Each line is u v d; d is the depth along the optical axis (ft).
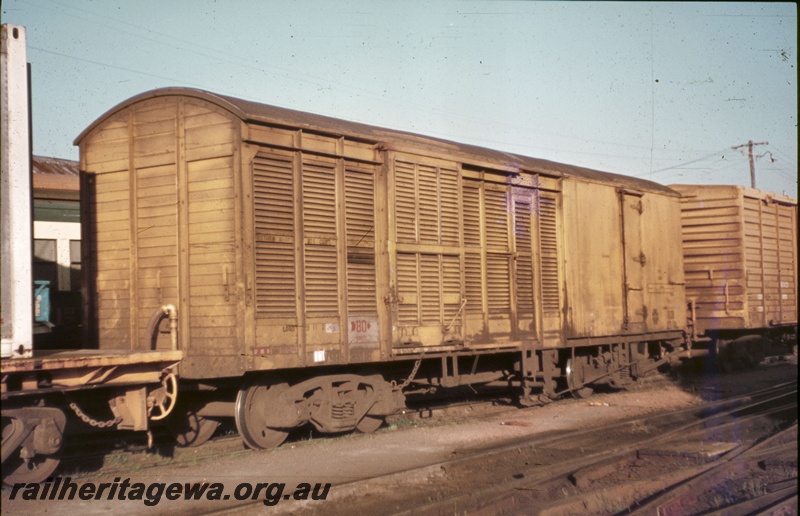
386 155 35.76
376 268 35.27
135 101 31.71
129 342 31.40
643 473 27.35
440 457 29.76
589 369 50.57
